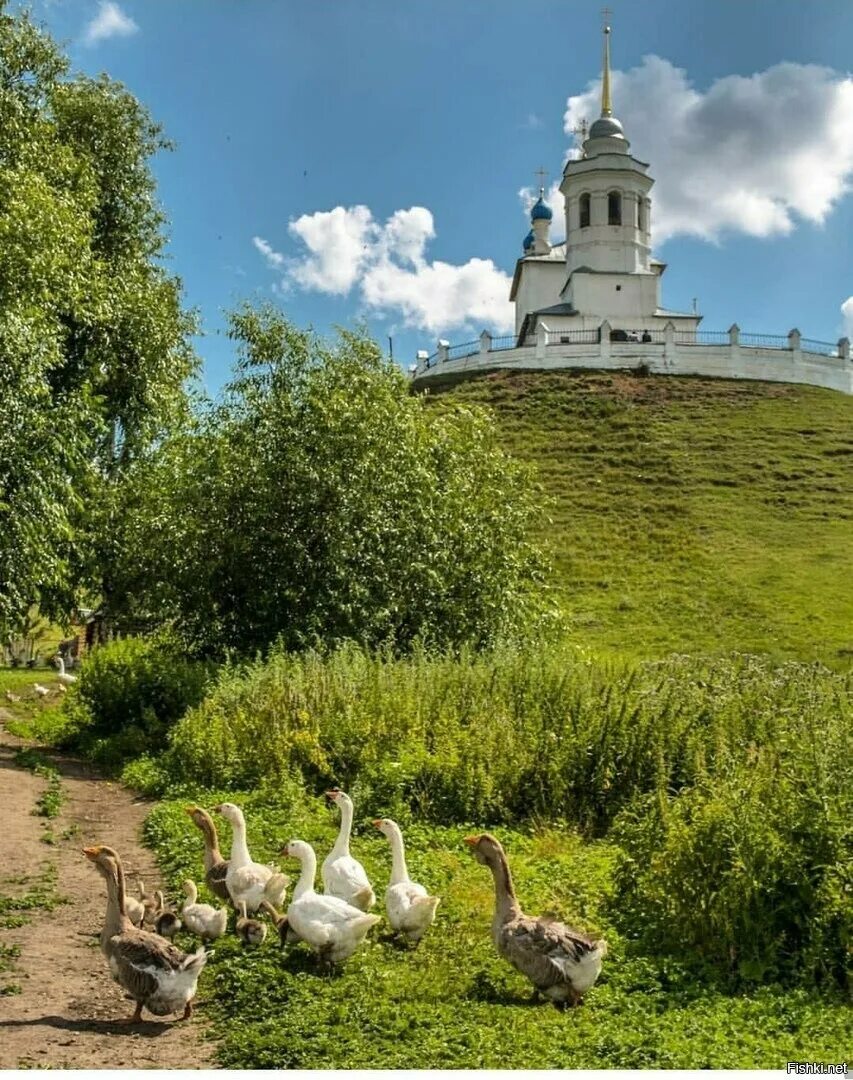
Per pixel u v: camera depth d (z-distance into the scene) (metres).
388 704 17.80
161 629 28.08
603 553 51.09
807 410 69.06
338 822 14.94
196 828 14.45
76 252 25.41
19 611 23.08
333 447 27.12
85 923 10.95
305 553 26.59
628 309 85.25
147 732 22.59
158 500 27.59
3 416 20.31
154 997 8.22
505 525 30.20
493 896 11.22
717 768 12.91
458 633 27.16
